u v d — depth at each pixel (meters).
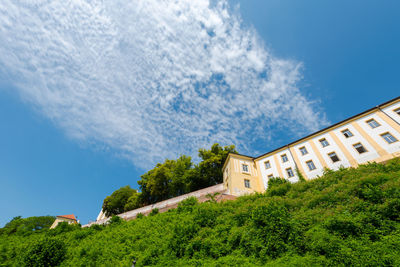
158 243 13.89
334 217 9.87
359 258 7.45
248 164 32.62
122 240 16.77
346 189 12.84
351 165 23.30
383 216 9.19
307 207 13.23
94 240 18.39
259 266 8.76
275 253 9.21
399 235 7.95
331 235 8.88
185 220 16.02
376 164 18.05
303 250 9.00
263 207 11.71
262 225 10.92
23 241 23.58
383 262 7.00
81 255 14.91
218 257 10.77
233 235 11.48
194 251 11.67
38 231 29.89
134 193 50.62
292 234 9.59
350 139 25.17
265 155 32.75
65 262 13.80
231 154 32.69
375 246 7.80
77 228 27.30
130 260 12.59
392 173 13.27
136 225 20.38
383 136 22.86
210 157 38.44
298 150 29.45
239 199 20.06
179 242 12.72
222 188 29.94
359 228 8.90
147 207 34.66
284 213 11.04
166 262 11.41
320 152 26.95
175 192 39.81
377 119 24.17
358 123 25.52
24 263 12.85
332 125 27.73
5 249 19.70
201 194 30.70
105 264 12.65
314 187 17.31
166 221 18.56
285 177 28.11
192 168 39.81
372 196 10.62
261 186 29.62
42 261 13.01
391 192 10.27
